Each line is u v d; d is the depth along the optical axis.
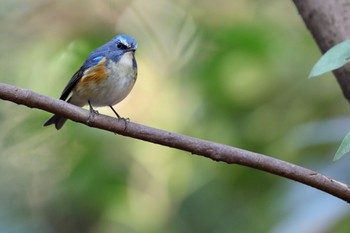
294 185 8.15
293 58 11.56
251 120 11.08
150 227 11.87
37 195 12.93
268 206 9.26
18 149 12.43
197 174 11.61
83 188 11.27
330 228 7.47
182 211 11.54
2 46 12.81
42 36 12.72
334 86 11.29
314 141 8.77
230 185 10.90
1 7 13.05
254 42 11.14
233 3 12.46
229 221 10.76
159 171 11.95
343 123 8.76
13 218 12.93
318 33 6.96
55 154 12.09
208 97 11.26
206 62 11.37
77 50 12.00
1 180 12.79
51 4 12.81
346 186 5.44
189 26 12.55
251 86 11.36
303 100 11.34
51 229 12.89
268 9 12.27
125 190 11.51
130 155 11.59
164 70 12.37
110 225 12.30
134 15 12.72
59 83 12.08
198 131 11.41
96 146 11.29
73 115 5.93
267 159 5.59
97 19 12.59
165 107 12.10
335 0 6.92
